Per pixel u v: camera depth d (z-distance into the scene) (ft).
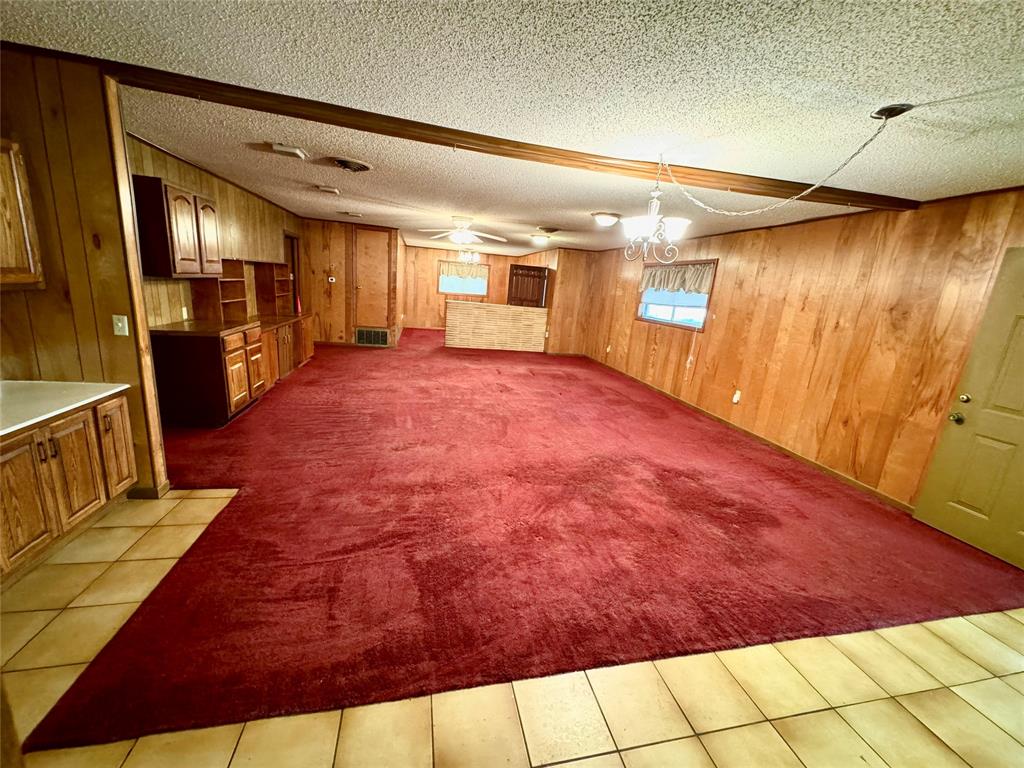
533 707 4.77
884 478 10.41
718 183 9.09
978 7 3.71
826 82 5.19
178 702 4.47
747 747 4.54
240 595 5.95
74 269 6.97
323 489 8.91
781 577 7.30
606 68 5.26
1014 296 8.08
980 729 4.93
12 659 4.80
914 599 7.01
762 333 14.20
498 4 4.19
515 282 30.35
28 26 5.29
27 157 6.44
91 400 6.72
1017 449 8.04
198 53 5.67
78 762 3.91
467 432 12.78
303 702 4.59
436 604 6.08
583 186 11.17
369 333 25.12
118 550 6.69
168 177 10.84
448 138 7.72
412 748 4.26
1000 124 5.82
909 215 10.02
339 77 6.02
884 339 10.52
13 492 5.53
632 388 20.22
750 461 12.32
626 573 7.06
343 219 22.41
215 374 11.49
